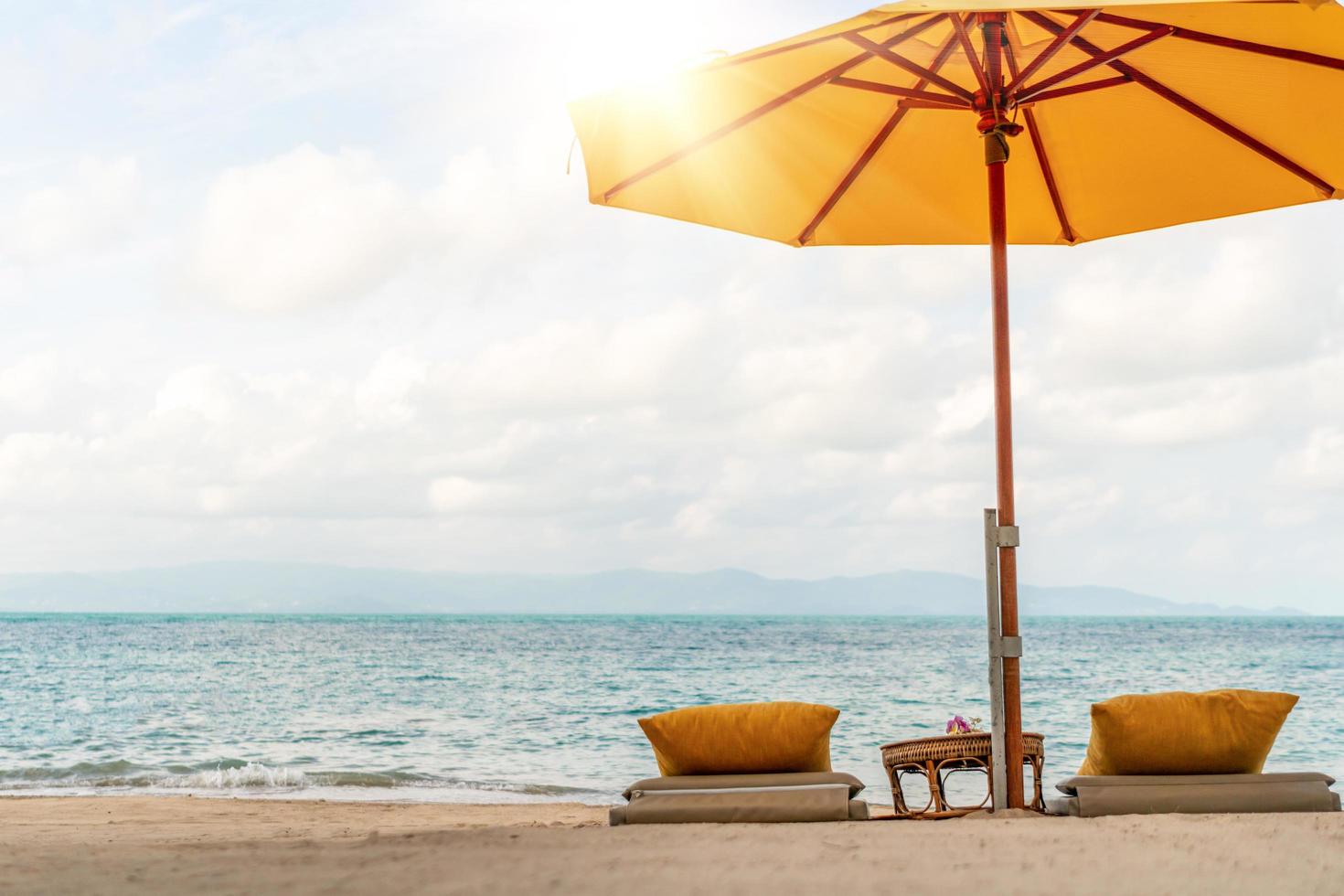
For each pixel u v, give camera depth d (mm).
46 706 25047
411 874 3119
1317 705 23891
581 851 3496
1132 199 5234
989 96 4562
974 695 27922
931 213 5449
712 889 2863
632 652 52250
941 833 3764
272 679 34625
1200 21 3945
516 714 23125
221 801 10156
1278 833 3643
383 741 17844
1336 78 4219
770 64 4242
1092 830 3766
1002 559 4578
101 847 4125
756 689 31266
